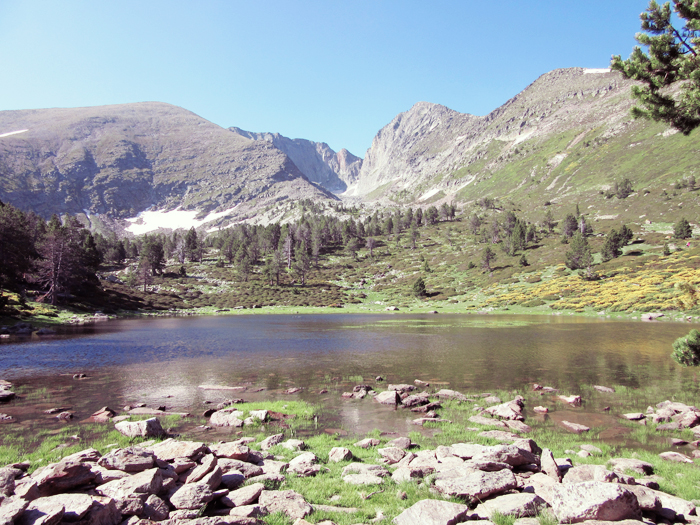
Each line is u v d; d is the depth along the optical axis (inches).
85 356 1386.6
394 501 334.6
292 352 1494.8
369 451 491.5
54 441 530.0
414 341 1774.1
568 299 3565.5
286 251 7096.5
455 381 991.0
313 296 5128.0
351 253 7682.1
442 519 280.8
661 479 390.3
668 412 668.7
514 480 350.9
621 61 606.2
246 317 3607.3
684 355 679.7
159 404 768.9
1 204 3447.3
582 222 5816.9
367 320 3110.2
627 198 7431.1
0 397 779.4
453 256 6565.0
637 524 265.9
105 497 305.7
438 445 522.3
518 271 4955.7
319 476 400.2
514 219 7012.8
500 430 597.9
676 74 567.5
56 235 3250.5
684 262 3715.6
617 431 595.5
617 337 1803.6
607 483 289.7
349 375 1074.7
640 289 3297.2
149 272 5329.7
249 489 341.1
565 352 1425.9
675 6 557.0
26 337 1898.4
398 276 5969.5
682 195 6363.2
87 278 4074.8
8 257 2933.1
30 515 257.9
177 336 2033.7
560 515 286.5
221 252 7308.1
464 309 3909.9
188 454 412.2
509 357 1338.6
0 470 329.4
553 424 636.7
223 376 1063.6
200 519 274.1
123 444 505.0
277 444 524.4
